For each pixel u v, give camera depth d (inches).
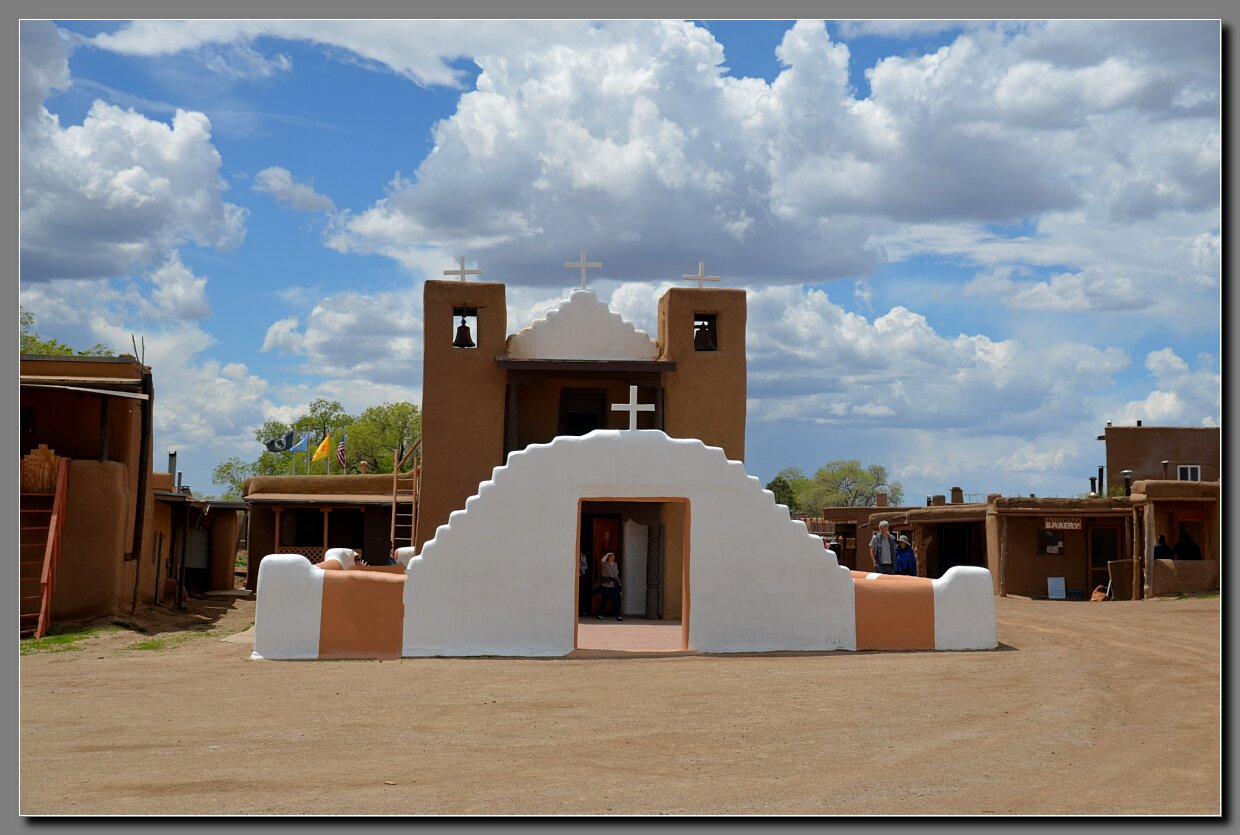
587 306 1063.0
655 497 720.3
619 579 1006.4
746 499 727.1
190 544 1503.4
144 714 507.2
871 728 471.8
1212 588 1130.0
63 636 831.7
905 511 1675.7
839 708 515.8
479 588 708.7
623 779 389.4
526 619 708.7
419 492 1077.8
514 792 371.6
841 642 721.0
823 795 367.6
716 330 1060.5
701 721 489.7
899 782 384.5
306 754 427.5
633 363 1016.9
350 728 475.8
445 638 705.6
